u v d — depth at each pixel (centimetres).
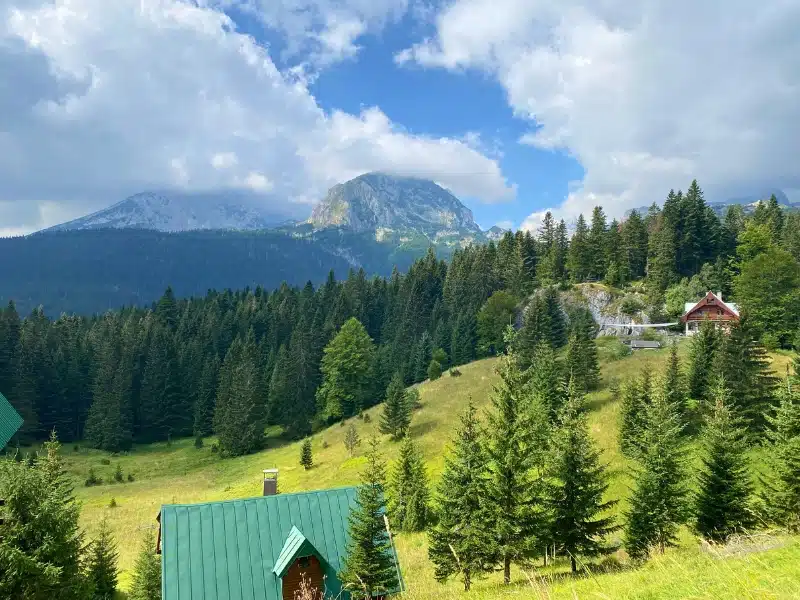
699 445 4059
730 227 11600
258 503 2512
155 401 10988
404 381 10338
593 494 2503
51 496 2252
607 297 10269
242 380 9738
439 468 5200
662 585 1125
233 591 2209
